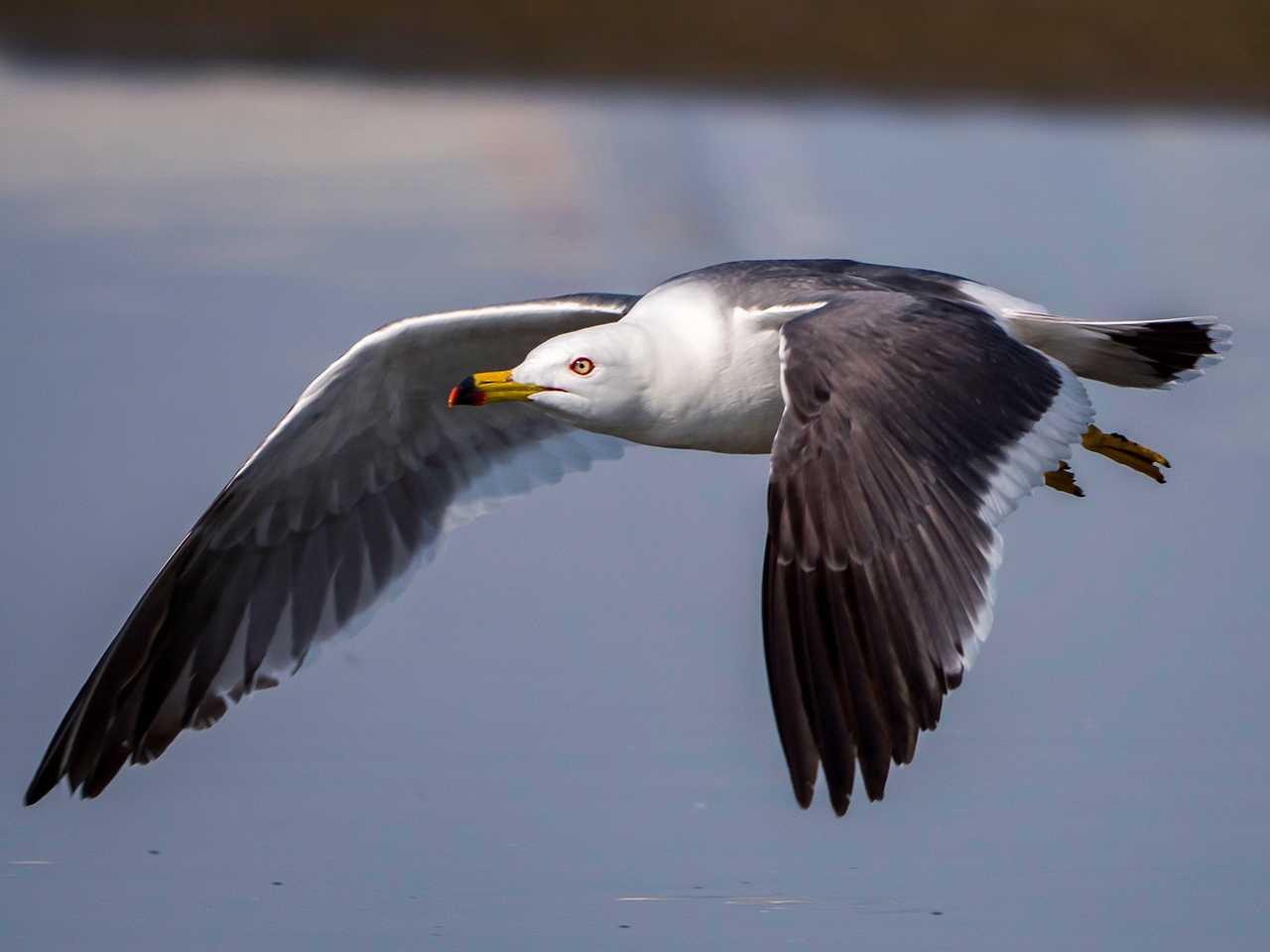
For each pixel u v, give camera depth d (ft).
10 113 105.91
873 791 27.89
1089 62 128.16
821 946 34.91
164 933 35.37
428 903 36.55
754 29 128.88
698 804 41.04
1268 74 129.90
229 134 104.63
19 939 34.99
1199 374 35.86
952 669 28.27
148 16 124.47
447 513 40.52
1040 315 35.53
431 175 97.66
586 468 41.06
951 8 130.62
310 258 81.25
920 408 29.91
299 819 40.16
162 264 79.66
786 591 28.91
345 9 125.29
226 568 38.47
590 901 36.65
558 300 38.32
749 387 35.63
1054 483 42.09
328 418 38.45
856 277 36.22
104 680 37.40
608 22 126.93
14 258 79.46
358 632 39.81
